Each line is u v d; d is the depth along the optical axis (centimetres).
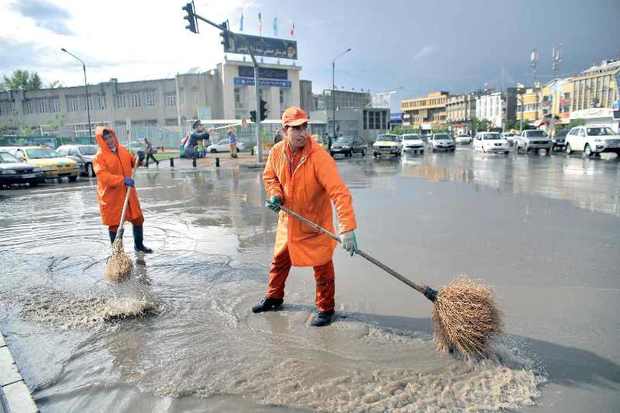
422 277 503
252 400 279
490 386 288
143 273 539
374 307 422
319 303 388
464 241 655
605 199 994
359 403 272
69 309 433
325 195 386
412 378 299
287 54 5894
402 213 892
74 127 5944
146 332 378
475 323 315
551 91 7319
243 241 695
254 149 3809
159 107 5625
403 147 3575
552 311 402
